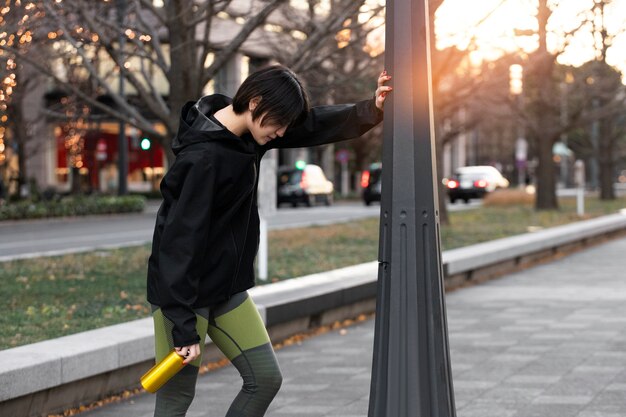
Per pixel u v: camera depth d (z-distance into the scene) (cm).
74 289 996
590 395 645
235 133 362
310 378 716
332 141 388
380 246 373
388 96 373
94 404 628
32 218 2888
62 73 3120
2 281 1069
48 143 4728
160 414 377
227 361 783
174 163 353
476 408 611
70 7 1179
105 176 5009
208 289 362
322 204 4441
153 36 1213
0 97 1463
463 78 2108
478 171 4728
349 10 1060
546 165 3094
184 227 347
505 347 836
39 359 573
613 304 1115
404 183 366
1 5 1213
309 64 1147
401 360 361
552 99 2962
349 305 1020
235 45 1169
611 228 2269
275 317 845
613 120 4278
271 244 1669
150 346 674
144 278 1109
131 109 1224
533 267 1616
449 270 1266
